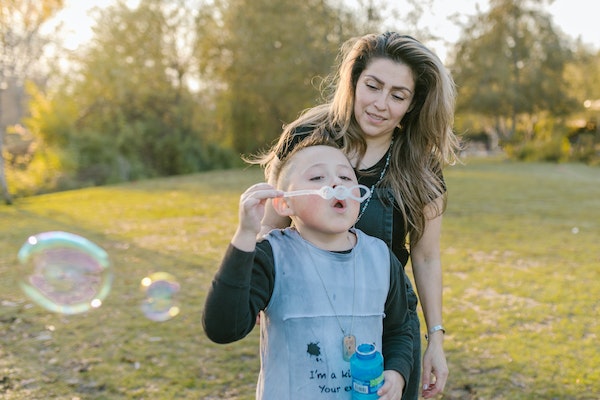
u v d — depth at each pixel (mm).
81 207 11398
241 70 23516
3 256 6703
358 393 1335
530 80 30703
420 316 4535
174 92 22266
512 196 13234
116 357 3691
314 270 1423
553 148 29953
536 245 7449
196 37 22797
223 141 24672
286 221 1771
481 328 4258
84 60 19734
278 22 23250
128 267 6133
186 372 3482
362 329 1427
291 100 23844
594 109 31578
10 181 14273
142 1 21391
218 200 12422
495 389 3264
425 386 1783
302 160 1462
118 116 19812
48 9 12828
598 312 4637
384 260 1521
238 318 1287
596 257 6711
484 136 46719
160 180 18156
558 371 3490
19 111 25297
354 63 1733
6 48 13219
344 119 1769
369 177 1782
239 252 1273
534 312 4637
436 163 1866
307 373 1381
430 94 1735
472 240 7805
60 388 3252
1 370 3465
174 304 4801
